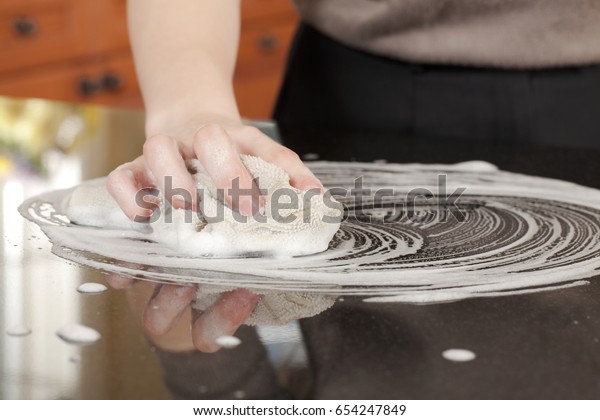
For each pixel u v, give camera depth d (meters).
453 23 0.92
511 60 0.92
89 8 2.07
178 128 0.67
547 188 0.75
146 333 0.42
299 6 1.02
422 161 0.86
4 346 0.40
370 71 0.98
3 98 1.11
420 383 0.37
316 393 0.36
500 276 0.51
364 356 0.39
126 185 0.60
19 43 1.94
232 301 0.47
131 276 0.51
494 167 0.83
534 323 0.44
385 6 0.94
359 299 0.47
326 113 1.02
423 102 0.97
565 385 0.37
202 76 0.73
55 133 0.93
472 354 0.39
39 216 0.64
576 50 0.91
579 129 0.94
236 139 0.64
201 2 0.80
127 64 2.18
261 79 2.56
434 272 0.52
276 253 0.55
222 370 0.38
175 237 0.57
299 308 0.45
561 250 0.57
